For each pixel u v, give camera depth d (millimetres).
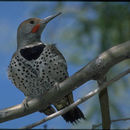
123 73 6965
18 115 8164
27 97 10234
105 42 11492
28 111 8180
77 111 9742
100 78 7906
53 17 11195
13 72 10062
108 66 7801
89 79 7949
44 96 8180
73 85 8055
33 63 9891
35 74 9906
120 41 11398
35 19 11023
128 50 7746
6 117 8109
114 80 6973
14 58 10023
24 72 9930
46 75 9938
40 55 9906
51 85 10109
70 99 9766
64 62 10164
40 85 10055
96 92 7020
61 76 10070
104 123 8086
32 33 10797
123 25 11438
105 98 7977
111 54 7766
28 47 10109
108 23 11461
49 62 9906
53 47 10109
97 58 7848
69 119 9781
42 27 10984
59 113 7004
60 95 8211
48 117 6980
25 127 6816
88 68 7883
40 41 10883
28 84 10031
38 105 8227
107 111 8031
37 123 6902
